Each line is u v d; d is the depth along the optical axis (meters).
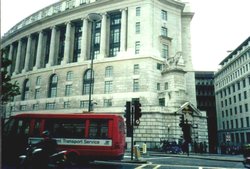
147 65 49.75
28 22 75.00
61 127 16.14
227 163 19.94
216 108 81.00
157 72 50.50
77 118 16.12
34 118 16.58
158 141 43.09
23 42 73.56
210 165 17.67
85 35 58.62
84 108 52.38
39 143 11.25
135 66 51.03
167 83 49.19
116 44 56.56
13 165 14.98
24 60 72.44
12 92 28.92
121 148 16.12
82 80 55.62
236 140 67.00
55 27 64.25
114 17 58.59
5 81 26.84
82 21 61.34
